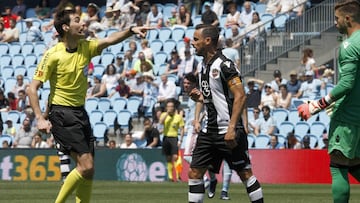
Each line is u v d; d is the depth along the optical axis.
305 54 68.38
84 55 27.12
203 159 25.28
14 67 82.62
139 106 71.38
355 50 23.25
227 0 79.88
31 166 64.00
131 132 70.31
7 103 75.38
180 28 78.88
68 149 26.84
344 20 24.09
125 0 82.62
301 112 24.17
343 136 23.86
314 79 66.69
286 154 58.84
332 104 24.59
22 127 69.25
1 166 64.88
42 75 26.95
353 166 24.27
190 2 81.19
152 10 80.88
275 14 76.62
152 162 62.09
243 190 49.84
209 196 42.25
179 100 70.75
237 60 43.81
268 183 58.78
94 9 82.75
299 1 76.81
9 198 42.62
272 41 70.31
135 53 76.31
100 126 71.44
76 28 26.86
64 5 27.09
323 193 46.81
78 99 27.00
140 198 42.50
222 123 24.83
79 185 27.08
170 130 60.66
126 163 62.81
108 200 40.94
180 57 73.81
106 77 74.62
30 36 86.00
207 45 24.95
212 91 24.86
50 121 27.12
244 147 25.08
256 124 64.19
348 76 23.28
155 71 75.50
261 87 67.50
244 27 76.06
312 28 69.88
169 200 40.94
